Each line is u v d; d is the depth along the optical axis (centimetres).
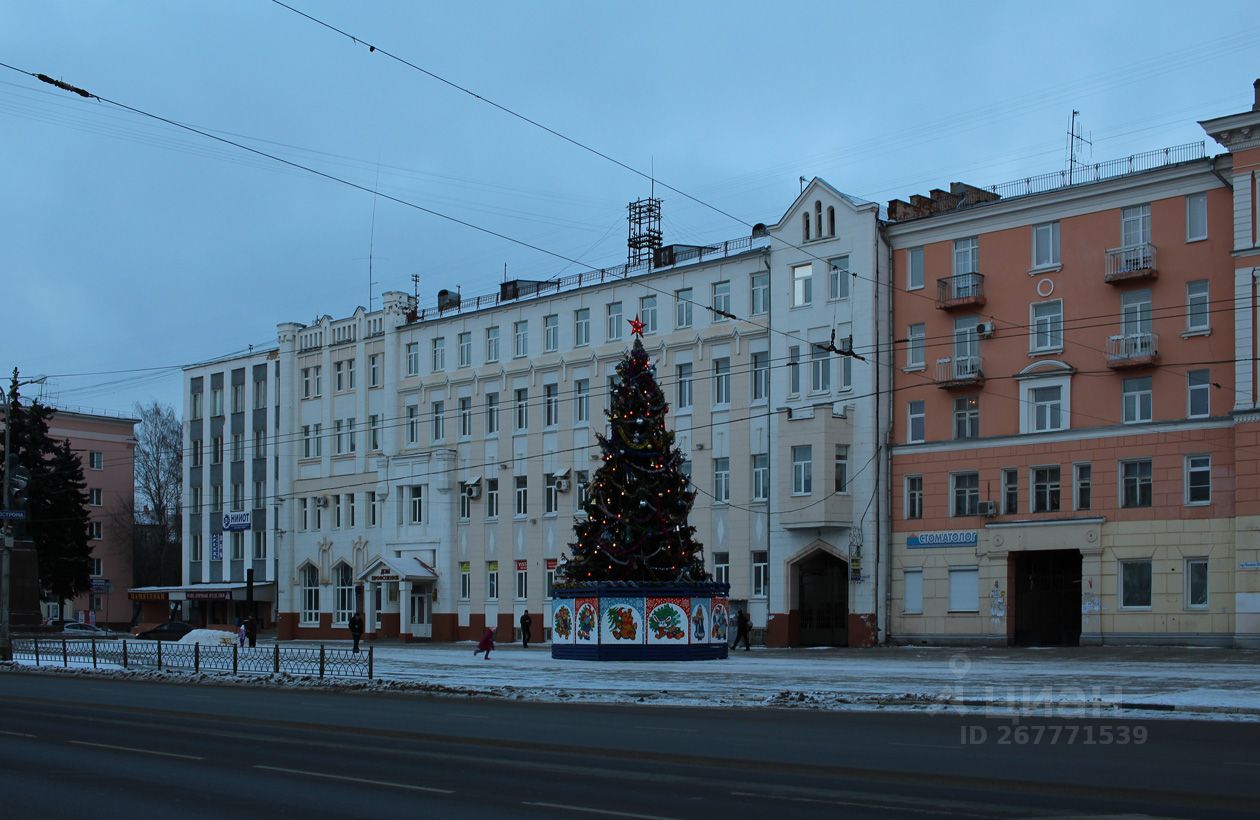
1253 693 2391
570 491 6103
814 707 2378
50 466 8462
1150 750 1587
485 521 6500
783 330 5388
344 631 7188
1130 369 4475
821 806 1151
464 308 6825
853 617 5075
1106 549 4494
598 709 2448
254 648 4044
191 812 1166
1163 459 4384
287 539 7544
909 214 5344
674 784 1315
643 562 4044
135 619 8856
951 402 4978
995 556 4781
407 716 2259
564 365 6203
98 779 1399
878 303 5128
